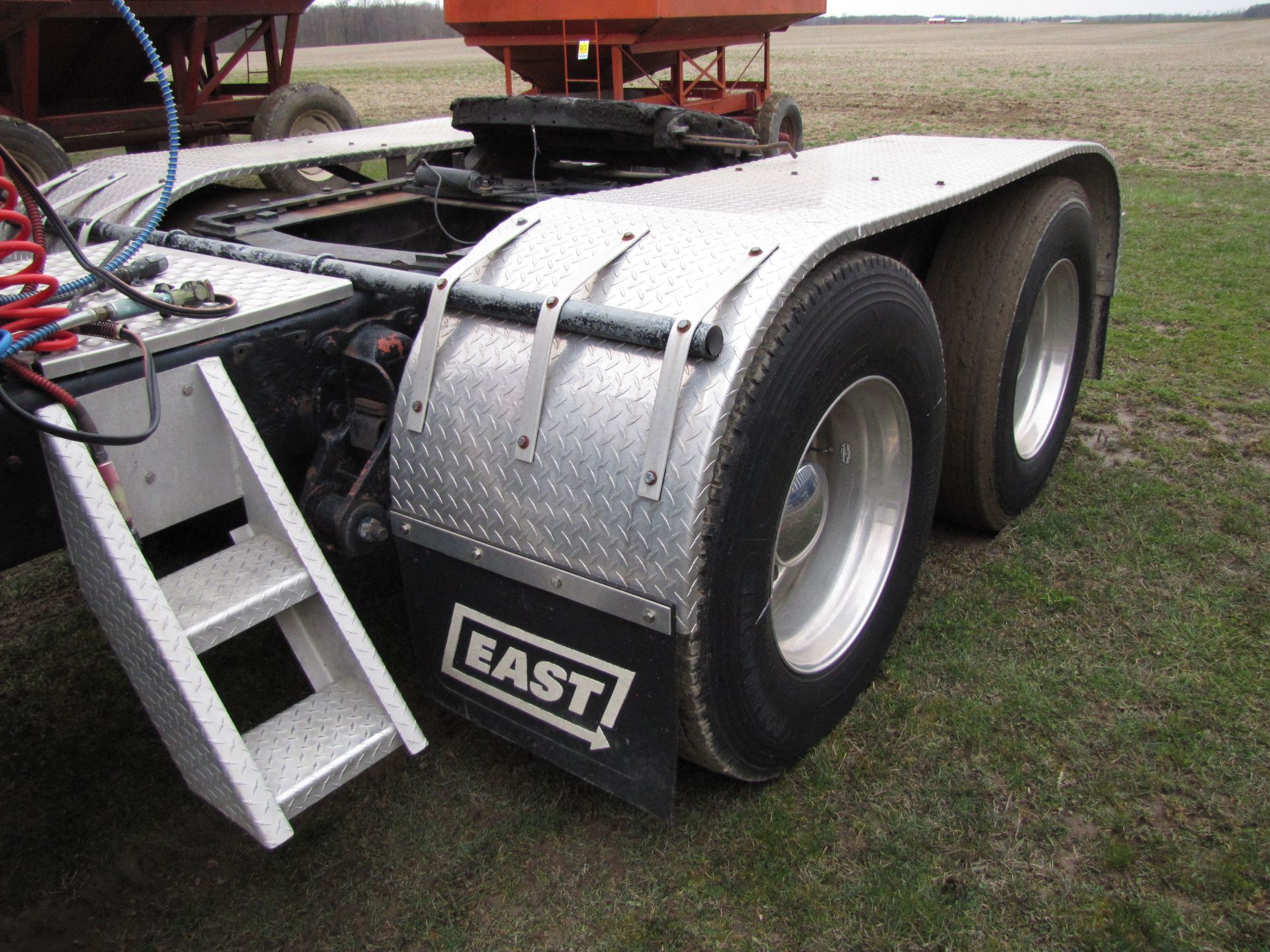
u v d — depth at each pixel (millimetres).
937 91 24172
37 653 2684
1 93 6902
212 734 1519
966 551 3072
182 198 3406
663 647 1698
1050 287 3191
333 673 1839
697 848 1993
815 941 1792
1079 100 21469
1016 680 2459
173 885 1942
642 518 1675
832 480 2322
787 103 9742
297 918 1862
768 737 1995
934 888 1890
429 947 1806
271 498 1723
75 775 2242
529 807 2109
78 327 1605
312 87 7422
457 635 1992
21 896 1921
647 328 1684
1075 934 1799
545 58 8328
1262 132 15734
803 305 1810
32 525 1572
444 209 3396
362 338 1992
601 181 3414
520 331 1860
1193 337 4957
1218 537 3100
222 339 1777
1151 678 2463
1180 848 1975
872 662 2352
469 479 1859
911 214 2135
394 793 2154
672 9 7863
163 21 7191
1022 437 3256
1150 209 8539
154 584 1509
